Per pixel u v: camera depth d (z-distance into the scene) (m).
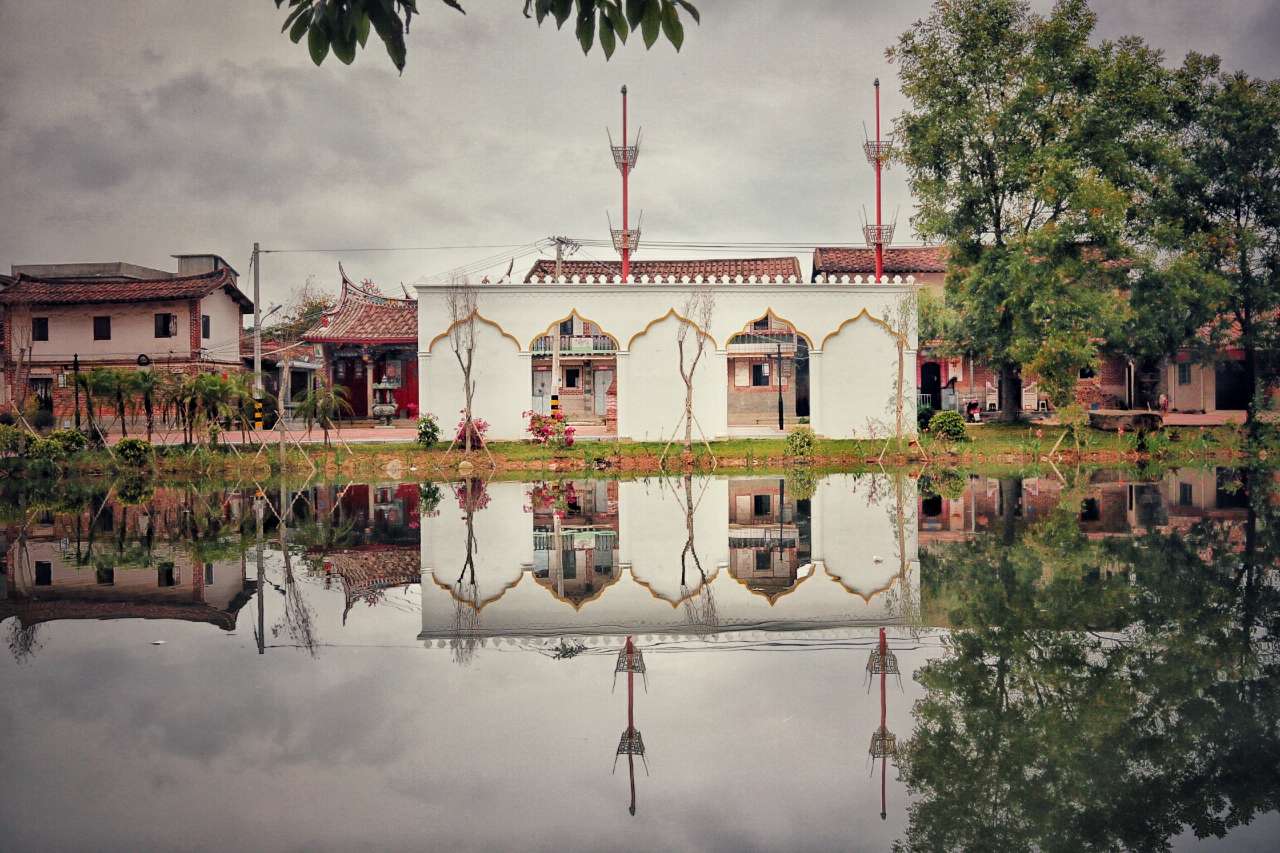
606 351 31.48
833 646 5.79
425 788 3.62
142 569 9.04
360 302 34.97
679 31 2.98
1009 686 4.85
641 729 4.30
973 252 27.22
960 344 28.73
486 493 16.81
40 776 3.77
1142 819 3.29
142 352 33.47
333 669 5.40
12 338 33.31
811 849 3.07
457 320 23.88
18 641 6.14
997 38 26.44
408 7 2.95
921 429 25.73
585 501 15.19
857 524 11.75
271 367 37.81
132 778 3.75
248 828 3.26
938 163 26.97
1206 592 6.98
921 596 7.17
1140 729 4.18
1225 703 4.49
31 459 21.39
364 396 34.91
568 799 3.51
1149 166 26.61
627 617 6.73
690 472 20.73
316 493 17.25
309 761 3.93
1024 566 8.30
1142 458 21.92
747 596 7.47
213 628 6.49
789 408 31.53
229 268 35.88
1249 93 25.86
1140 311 26.02
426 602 7.38
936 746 4.04
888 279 24.64
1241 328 26.92
